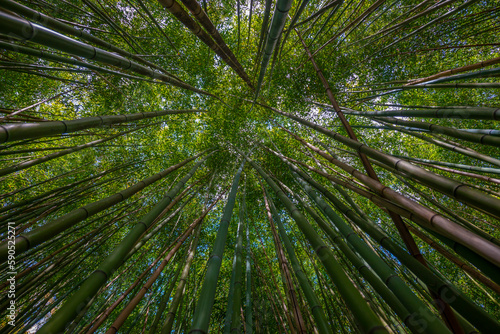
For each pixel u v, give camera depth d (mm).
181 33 5547
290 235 6402
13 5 1401
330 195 2258
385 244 1646
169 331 2238
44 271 2939
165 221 3715
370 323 994
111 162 5859
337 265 1366
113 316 4953
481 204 1027
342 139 2211
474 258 1234
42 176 5312
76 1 4234
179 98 6105
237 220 6984
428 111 2184
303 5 2004
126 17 4672
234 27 5828
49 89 5102
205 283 1423
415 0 4445
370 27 5031
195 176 6312
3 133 1064
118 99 5418
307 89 5238
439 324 1016
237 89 5984
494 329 1095
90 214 1634
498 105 5109
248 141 6238
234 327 1890
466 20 4219
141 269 5562
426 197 3096
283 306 3164
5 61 2686
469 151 2611
